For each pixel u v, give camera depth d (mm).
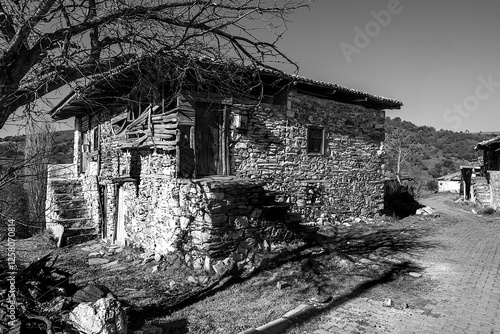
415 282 6840
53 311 4188
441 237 11023
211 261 7441
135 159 10203
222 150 9328
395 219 13711
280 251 8461
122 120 10727
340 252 8797
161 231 8891
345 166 12453
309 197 11328
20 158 3537
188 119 8555
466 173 25266
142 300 6160
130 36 3971
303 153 11133
